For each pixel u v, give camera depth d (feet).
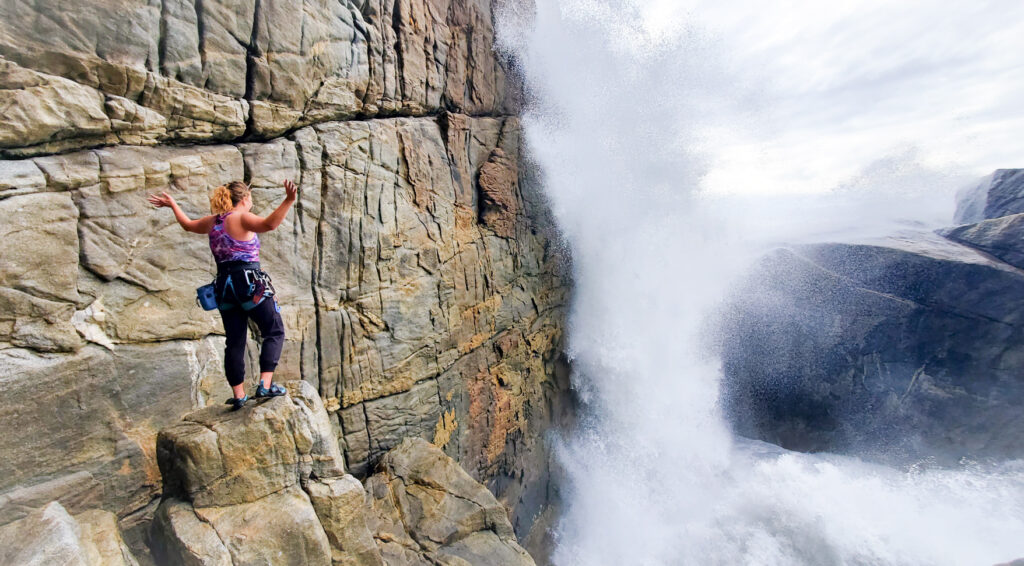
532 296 42.14
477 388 35.22
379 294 27.55
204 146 20.56
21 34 14.94
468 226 35.76
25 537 12.30
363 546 16.25
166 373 18.40
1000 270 48.47
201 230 14.10
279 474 15.08
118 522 16.51
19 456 14.55
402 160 30.01
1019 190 59.98
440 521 24.48
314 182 24.64
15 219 14.74
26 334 14.90
